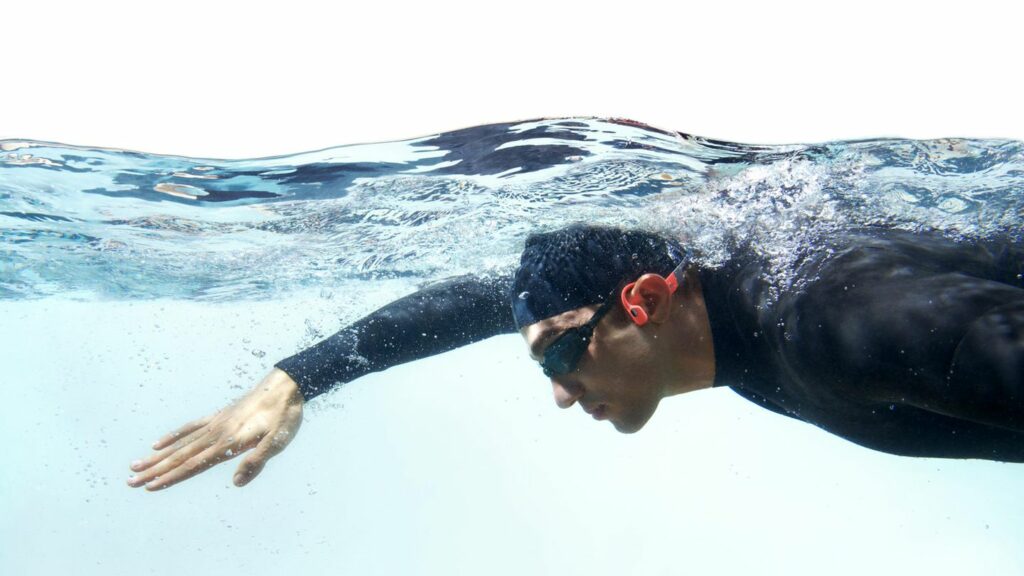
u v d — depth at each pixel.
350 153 4.42
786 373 2.54
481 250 5.38
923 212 3.20
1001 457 2.76
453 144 4.36
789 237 2.57
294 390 3.38
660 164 4.33
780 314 2.33
